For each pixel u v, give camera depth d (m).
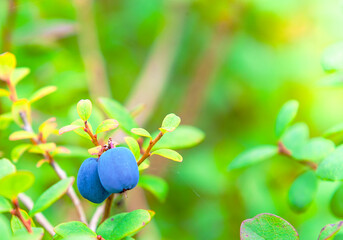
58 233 0.20
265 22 0.45
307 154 0.25
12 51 0.32
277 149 0.25
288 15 0.45
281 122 0.25
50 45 0.34
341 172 0.22
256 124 0.46
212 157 0.42
